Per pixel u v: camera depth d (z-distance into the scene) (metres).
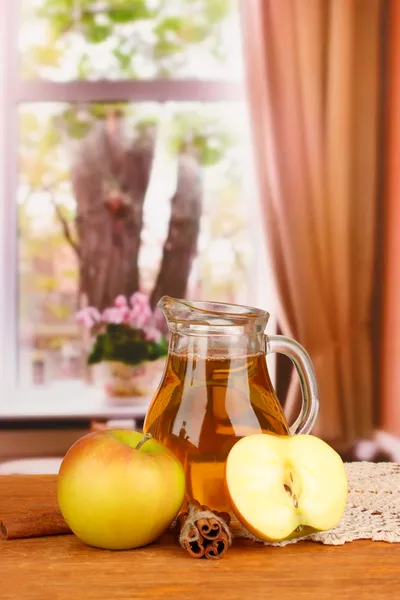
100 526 0.55
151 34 2.82
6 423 2.64
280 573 0.52
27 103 2.81
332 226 2.62
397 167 2.61
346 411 2.60
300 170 2.62
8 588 0.49
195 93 2.82
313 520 0.58
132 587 0.49
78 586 0.49
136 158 2.84
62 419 2.66
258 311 0.66
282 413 0.67
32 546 0.58
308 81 2.62
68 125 2.82
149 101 2.82
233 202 2.85
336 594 0.48
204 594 0.48
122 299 2.81
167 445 0.62
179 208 2.85
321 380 2.59
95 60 2.82
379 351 2.61
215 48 2.82
